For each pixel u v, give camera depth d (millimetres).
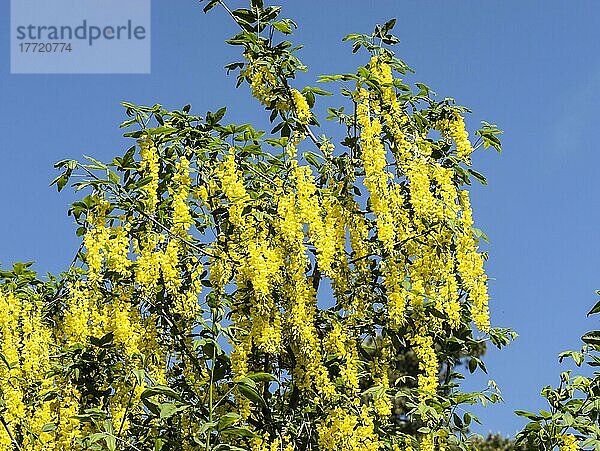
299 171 7281
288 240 7094
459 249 7574
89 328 7566
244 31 7633
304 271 7168
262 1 7781
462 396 7578
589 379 6836
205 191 7500
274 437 7117
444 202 7602
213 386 6848
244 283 7145
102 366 7430
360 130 7734
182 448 7047
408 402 7320
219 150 7531
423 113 8242
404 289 7391
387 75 7820
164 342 7664
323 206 7594
